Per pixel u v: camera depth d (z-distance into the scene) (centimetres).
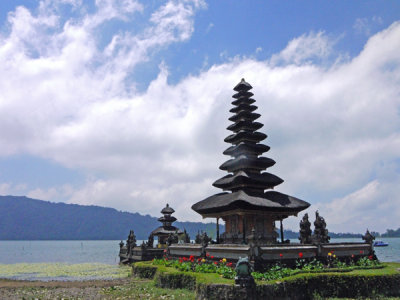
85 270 5734
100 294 2870
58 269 6000
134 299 2548
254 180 3772
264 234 3772
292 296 2295
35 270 5872
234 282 2256
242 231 3741
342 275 2511
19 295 2952
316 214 3519
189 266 3094
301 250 2920
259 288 2191
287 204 3641
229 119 4447
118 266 6469
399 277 2645
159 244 6825
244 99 4312
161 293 2678
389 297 2505
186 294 2575
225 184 3984
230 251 2931
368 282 2522
